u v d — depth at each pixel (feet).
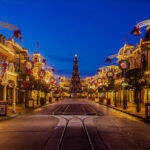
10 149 29.07
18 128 46.52
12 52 116.57
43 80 156.56
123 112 92.48
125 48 140.26
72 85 482.28
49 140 34.45
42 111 97.30
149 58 115.24
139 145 31.55
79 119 64.95
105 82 161.38
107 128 47.21
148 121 60.08
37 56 158.81
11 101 125.18
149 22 57.93
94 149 28.99
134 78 88.53
